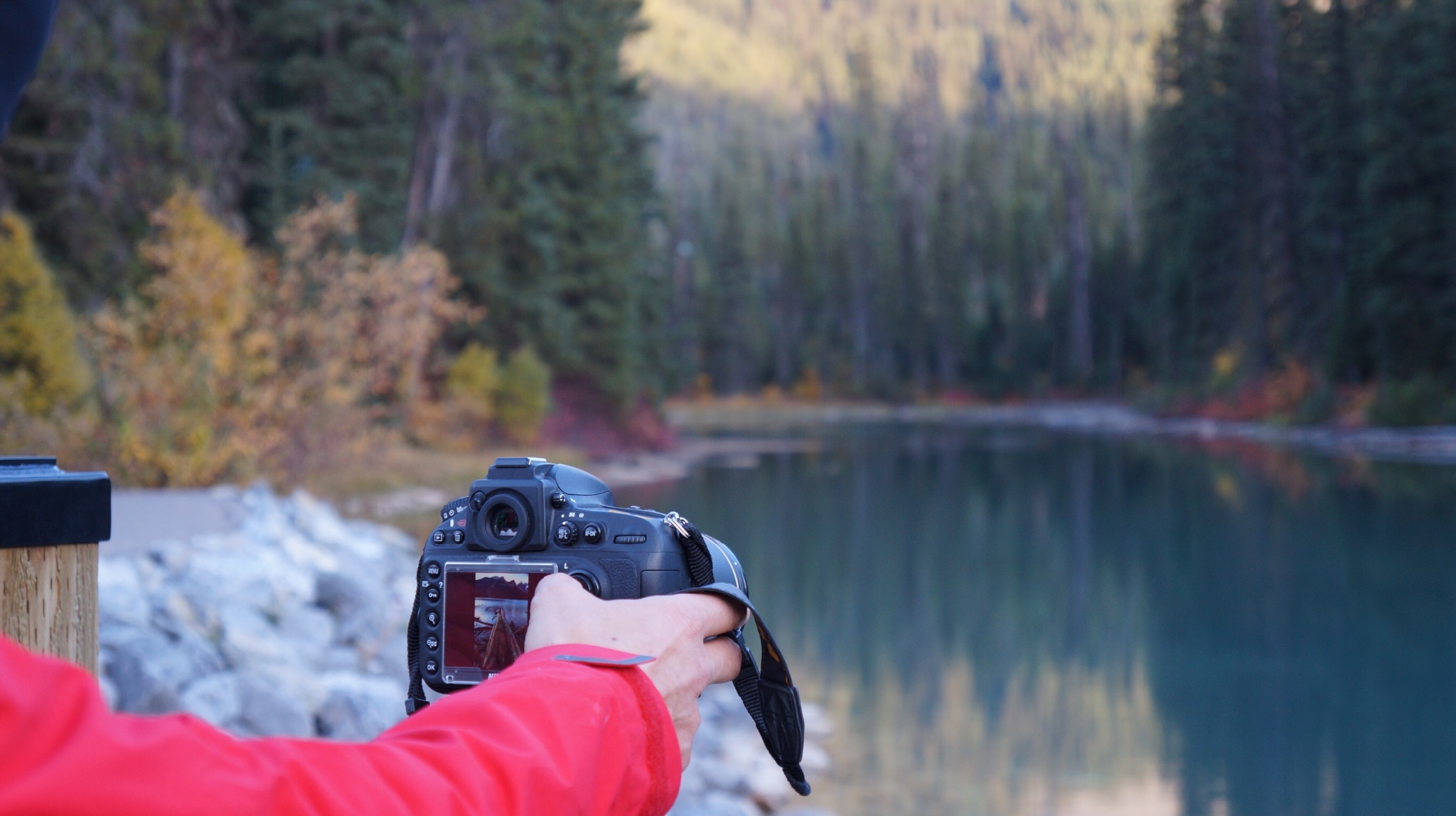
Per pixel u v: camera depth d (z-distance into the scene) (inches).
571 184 1253.1
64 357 468.8
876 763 237.9
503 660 43.4
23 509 42.0
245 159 995.9
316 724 200.2
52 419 443.8
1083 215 3713.1
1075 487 929.5
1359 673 317.4
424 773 22.3
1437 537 579.8
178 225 537.0
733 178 3976.4
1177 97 2468.0
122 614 199.5
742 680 38.2
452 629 44.0
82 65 685.3
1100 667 327.0
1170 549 565.3
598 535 43.4
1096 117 4771.2
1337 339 1601.9
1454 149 1435.8
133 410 459.8
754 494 876.6
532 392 1026.1
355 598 263.3
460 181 1122.0
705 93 7037.4
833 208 4313.5
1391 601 421.4
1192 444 1577.3
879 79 6043.3
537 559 43.2
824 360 3816.4
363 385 621.0
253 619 223.3
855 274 3860.7
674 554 43.6
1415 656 335.9
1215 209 2102.6
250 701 187.2
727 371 3779.5
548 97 1242.6
